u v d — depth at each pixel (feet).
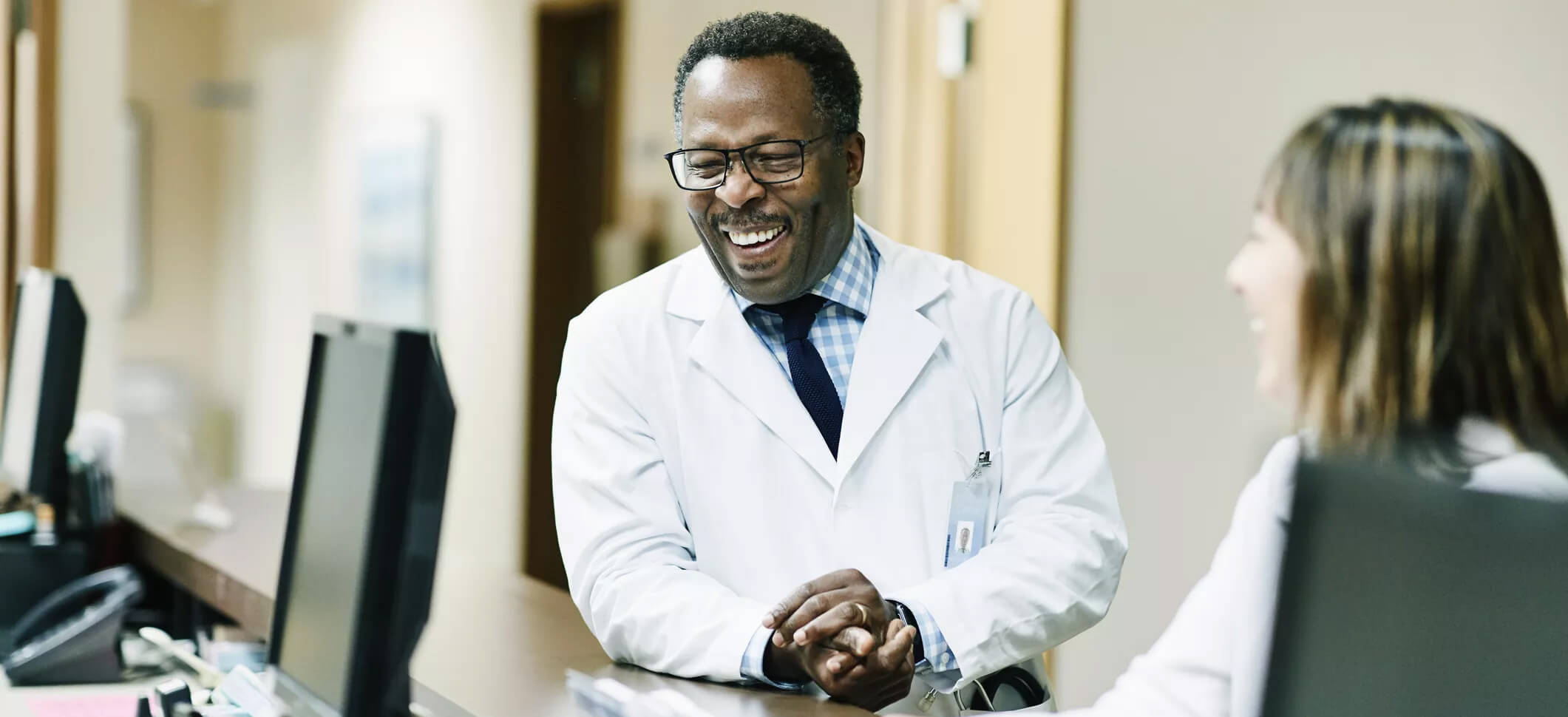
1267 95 7.92
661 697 4.23
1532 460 1.97
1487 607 1.87
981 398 5.26
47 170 16.61
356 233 17.04
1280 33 7.86
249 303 19.53
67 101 16.96
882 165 10.03
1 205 16.57
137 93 18.93
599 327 5.35
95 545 8.09
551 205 13.92
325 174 17.80
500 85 14.44
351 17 17.33
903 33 9.84
